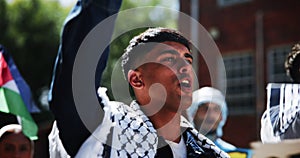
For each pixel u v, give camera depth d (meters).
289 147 2.04
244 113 18.12
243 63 18.59
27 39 25.16
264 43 18.14
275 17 17.98
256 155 2.09
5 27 25.22
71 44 2.00
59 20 25.98
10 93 4.83
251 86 18.27
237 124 18.17
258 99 17.95
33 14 25.61
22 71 25.03
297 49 3.56
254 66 18.28
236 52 18.70
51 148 2.17
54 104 2.02
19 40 24.98
